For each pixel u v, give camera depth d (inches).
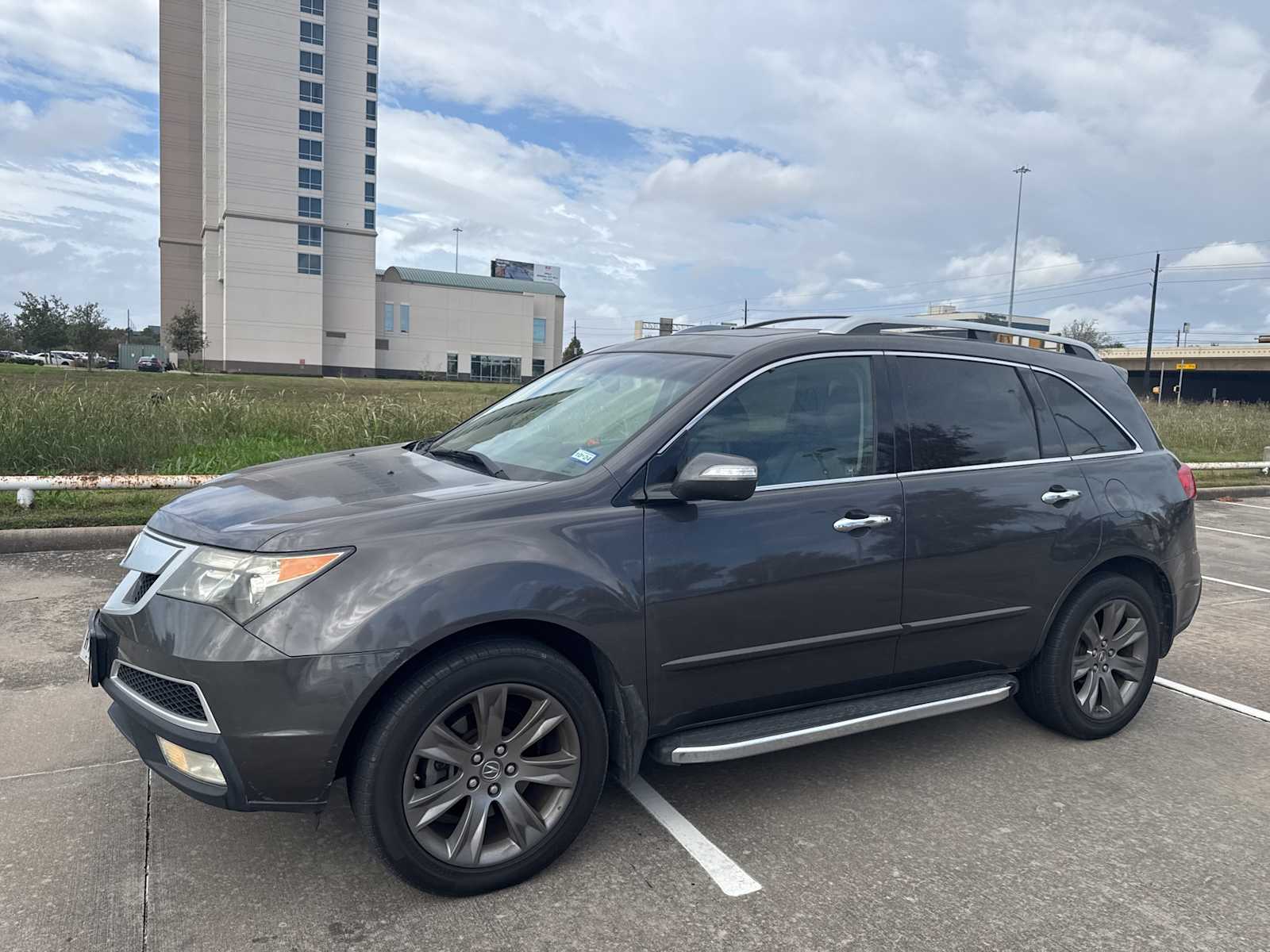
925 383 147.9
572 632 115.7
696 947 101.8
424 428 493.7
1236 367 2947.8
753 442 130.0
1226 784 149.1
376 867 115.9
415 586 103.7
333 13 2965.1
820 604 130.0
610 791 140.0
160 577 108.5
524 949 100.4
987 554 145.2
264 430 483.2
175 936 100.4
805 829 129.2
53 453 376.2
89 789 134.6
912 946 103.2
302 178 2940.5
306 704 99.4
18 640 201.2
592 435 131.4
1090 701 162.7
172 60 3307.1
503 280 4005.9
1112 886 117.0
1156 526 165.2
